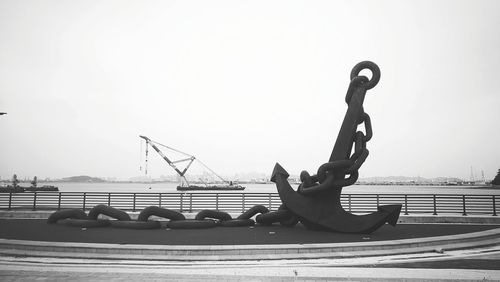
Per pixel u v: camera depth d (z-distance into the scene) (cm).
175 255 866
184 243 977
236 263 823
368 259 875
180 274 698
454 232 1232
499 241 1080
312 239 1055
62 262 814
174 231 1212
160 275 690
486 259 870
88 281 645
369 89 1240
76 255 866
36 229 1223
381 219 1120
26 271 712
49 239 1016
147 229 1247
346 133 1205
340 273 710
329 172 1185
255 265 803
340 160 1185
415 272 720
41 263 804
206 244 962
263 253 885
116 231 1191
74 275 684
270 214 1320
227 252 874
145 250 873
